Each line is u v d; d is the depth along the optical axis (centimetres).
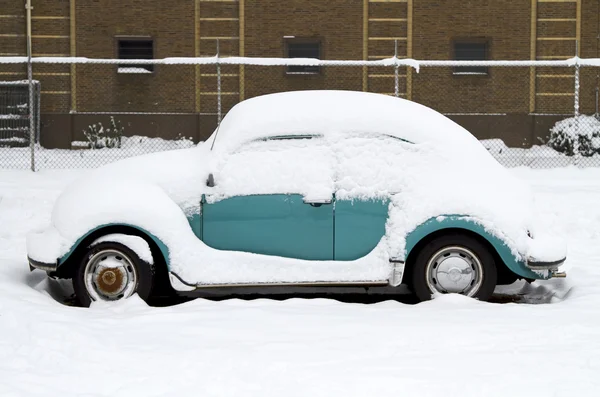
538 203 1523
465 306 869
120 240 899
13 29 2941
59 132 2953
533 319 812
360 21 2998
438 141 934
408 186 915
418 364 671
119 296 899
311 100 964
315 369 658
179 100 3002
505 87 3002
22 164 2273
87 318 815
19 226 1326
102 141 2912
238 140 931
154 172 939
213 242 920
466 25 2995
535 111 3003
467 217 899
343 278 900
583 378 634
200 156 971
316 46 3020
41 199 1522
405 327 778
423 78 3009
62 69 2969
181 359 685
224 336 754
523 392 605
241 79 2995
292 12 2995
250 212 917
